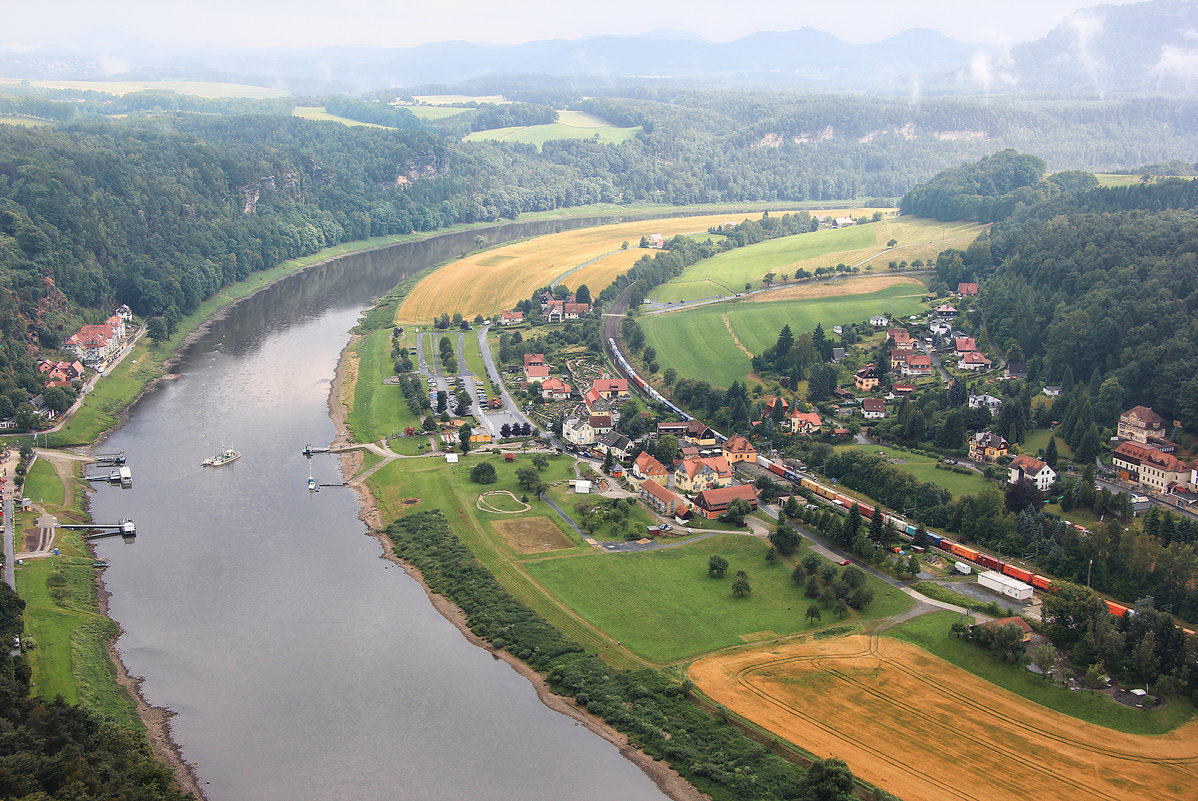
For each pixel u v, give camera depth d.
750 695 168.38
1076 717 161.50
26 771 127.69
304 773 153.00
